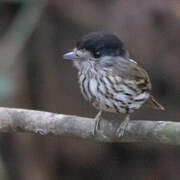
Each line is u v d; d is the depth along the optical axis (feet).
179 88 39.32
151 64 37.88
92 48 22.33
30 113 23.71
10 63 34.55
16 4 37.29
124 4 37.47
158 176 41.52
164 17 36.91
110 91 22.04
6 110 23.98
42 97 38.45
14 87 33.78
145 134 21.84
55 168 39.96
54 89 38.81
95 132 22.77
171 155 41.91
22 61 37.83
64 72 39.24
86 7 38.09
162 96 40.09
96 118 22.99
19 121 23.68
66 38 38.70
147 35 37.09
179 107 40.11
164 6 36.78
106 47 22.33
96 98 22.52
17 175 38.52
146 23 36.91
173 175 41.39
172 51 37.68
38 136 39.42
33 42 38.55
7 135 38.81
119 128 22.34
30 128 23.68
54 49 38.93
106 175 41.22
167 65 38.09
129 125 22.22
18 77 37.24
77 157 40.63
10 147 38.86
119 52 22.74
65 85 39.17
